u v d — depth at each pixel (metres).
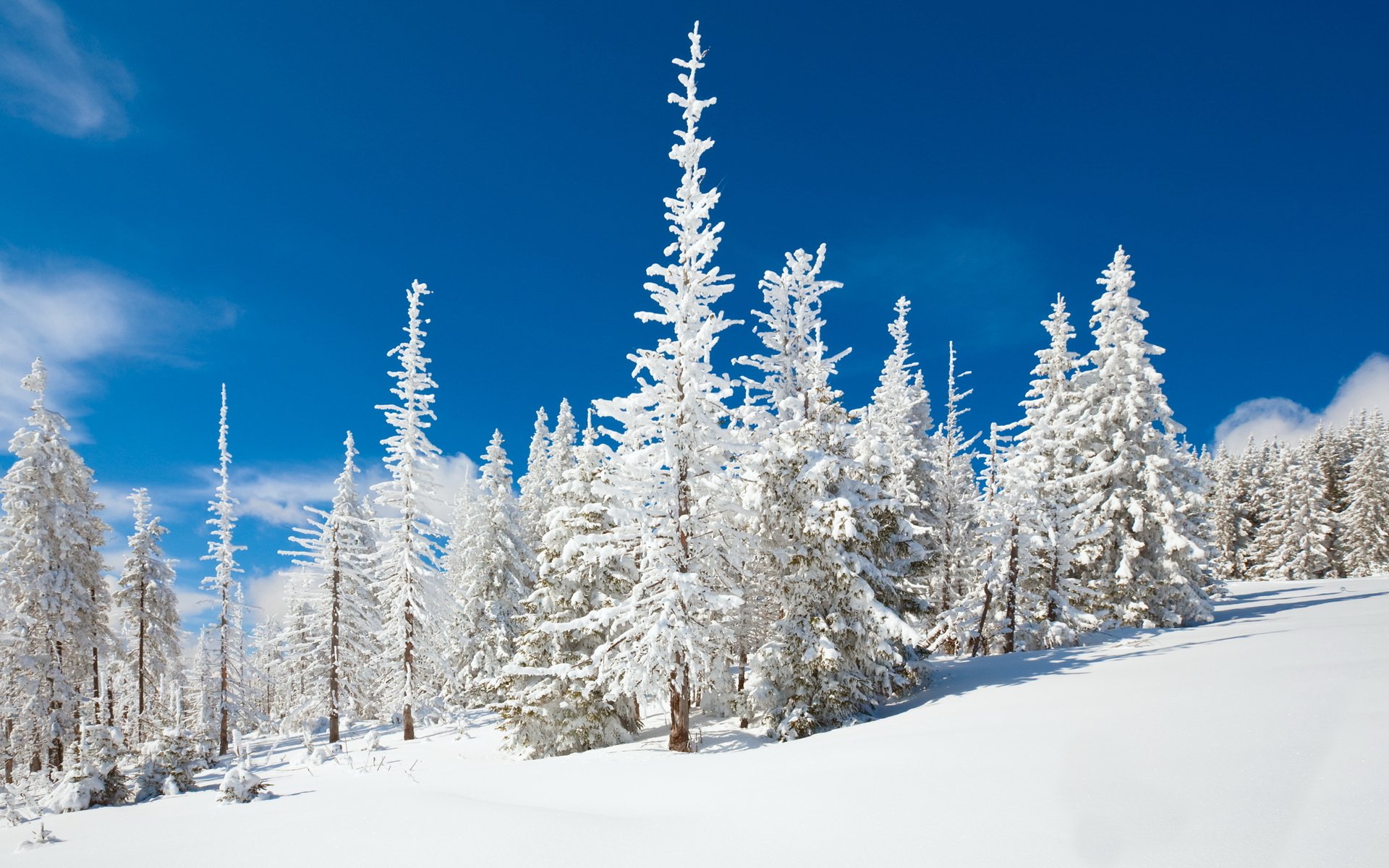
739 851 5.86
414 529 30.56
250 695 39.34
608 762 13.05
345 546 32.78
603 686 20.05
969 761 7.95
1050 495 27.03
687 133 18.19
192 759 18.72
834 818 6.53
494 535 36.88
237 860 7.07
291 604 41.88
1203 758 6.56
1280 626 17.70
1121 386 26.70
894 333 33.56
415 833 7.45
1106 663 15.82
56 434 28.95
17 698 26.78
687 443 17.86
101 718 28.27
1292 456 62.97
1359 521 55.78
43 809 15.76
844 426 19.91
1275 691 8.97
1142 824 5.18
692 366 17.56
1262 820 4.86
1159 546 24.91
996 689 15.40
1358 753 5.91
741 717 20.20
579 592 21.22
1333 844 4.29
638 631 17.19
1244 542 66.81
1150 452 26.25
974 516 36.56
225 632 34.81
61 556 28.09
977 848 5.21
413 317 32.12
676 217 18.17
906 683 18.02
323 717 38.16
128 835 9.84
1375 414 69.00
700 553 18.03
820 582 18.39
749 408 19.39
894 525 19.64
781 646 18.22
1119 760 6.96
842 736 12.80
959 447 39.31
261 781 13.06
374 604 33.66
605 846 6.37
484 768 14.44
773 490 19.44
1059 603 25.53
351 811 9.13
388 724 36.56
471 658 37.09
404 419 31.20
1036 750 7.92
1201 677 11.15
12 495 27.50
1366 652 11.28
